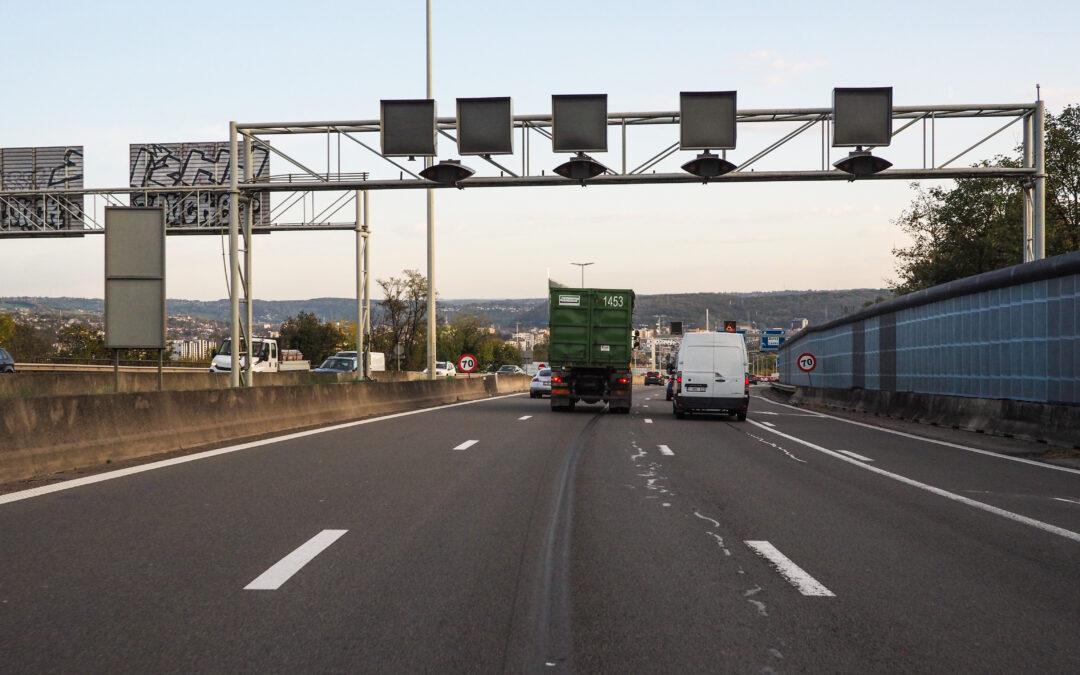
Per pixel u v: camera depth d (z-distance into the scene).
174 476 12.32
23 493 10.66
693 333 29.14
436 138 25.33
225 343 53.88
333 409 25.19
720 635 5.52
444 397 39.44
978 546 8.27
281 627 5.55
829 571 7.22
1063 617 5.96
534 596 6.36
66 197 47.22
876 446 18.95
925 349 29.86
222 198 46.72
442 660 5.00
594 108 24.81
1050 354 20.12
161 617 5.73
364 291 45.41
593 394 32.69
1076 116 42.22
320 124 25.81
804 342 68.94
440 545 8.02
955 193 51.25
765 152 24.95
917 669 4.93
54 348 106.06
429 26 37.78
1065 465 15.35
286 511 9.64
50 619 5.66
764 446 18.83
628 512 10.00
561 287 32.75
